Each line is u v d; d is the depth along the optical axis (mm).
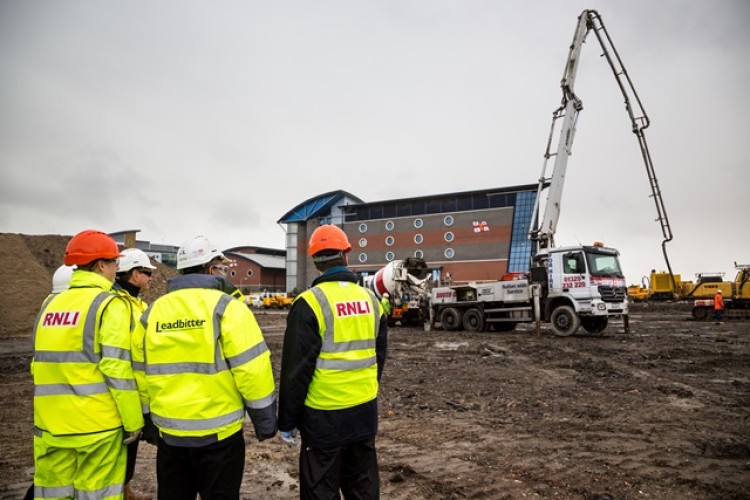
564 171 19969
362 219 64750
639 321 25578
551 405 7414
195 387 2598
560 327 16891
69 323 2822
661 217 23750
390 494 4258
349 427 2875
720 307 23797
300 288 66938
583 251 16312
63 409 2783
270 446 5836
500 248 55062
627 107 22641
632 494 4137
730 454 5074
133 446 3209
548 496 4141
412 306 23250
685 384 8805
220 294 2713
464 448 5477
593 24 21047
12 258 26172
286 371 2816
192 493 2756
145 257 4078
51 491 2850
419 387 9039
